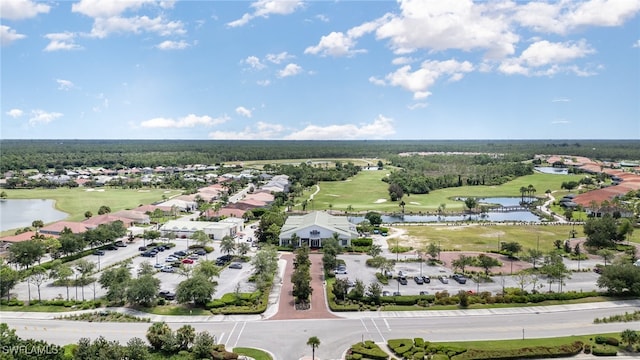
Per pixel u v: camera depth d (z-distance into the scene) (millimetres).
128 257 125625
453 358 67062
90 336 74438
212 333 76750
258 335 76125
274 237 142875
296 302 91500
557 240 143125
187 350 69938
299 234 139875
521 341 73562
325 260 109938
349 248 135250
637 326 80062
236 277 107938
